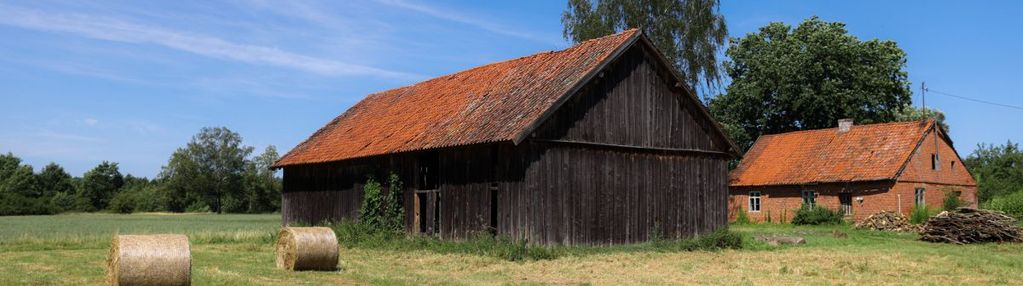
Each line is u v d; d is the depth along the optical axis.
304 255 19.00
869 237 33.09
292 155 35.62
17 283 16.11
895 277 18.17
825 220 42.97
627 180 26.56
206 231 36.91
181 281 15.52
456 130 26.19
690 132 28.92
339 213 31.72
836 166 44.62
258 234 33.28
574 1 43.19
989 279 17.89
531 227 23.72
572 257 22.70
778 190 46.69
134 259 15.12
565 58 27.84
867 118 54.12
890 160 42.59
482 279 17.41
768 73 54.78
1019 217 43.88
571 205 24.83
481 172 25.42
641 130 27.17
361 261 21.61
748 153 50.75
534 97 25.47
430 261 21.45
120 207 106.31
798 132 49.88
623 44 26.16
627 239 26.27
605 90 26.20
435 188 27.48
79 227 45.91
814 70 53.34
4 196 90.38
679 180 28.28
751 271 19.17
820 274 18.59
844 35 54.16
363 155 29.30
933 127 44.16
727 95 56.97
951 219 30.28
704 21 41.84
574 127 25.17
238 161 113.06
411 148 26.75
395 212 28.44
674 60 41.78
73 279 16.97
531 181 23.88
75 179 119.81
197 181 109.44
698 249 25.55
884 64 54.12
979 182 56.97
